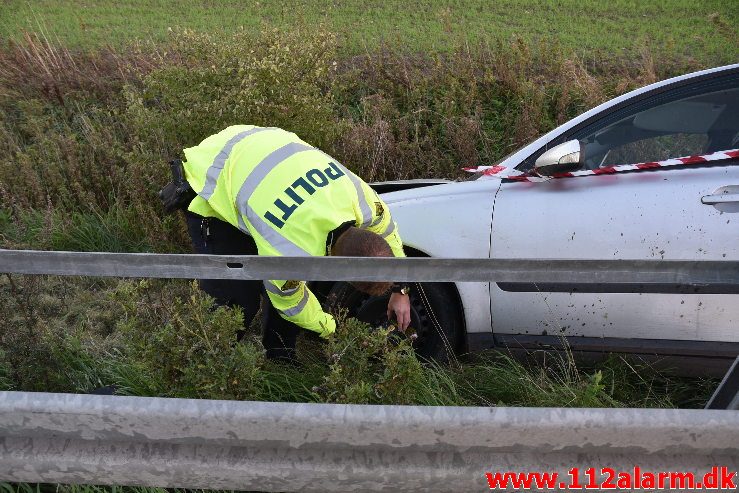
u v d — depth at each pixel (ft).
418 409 8.27
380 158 23.75
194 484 8.73
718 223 12.46
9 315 14.21
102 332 17.01
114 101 30.37
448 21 39.58
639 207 12.85
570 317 13.52
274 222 10.27
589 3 45.93
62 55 34.71
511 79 29.73
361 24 40.96
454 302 14.25
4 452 8.75
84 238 21.21
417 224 14.11
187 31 21.97
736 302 12.64
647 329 13.17
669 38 38.81
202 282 12.91
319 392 11.55
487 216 13.67
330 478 8.55
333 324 11.21
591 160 14.05
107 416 8.45
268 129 11.82
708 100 13.60
